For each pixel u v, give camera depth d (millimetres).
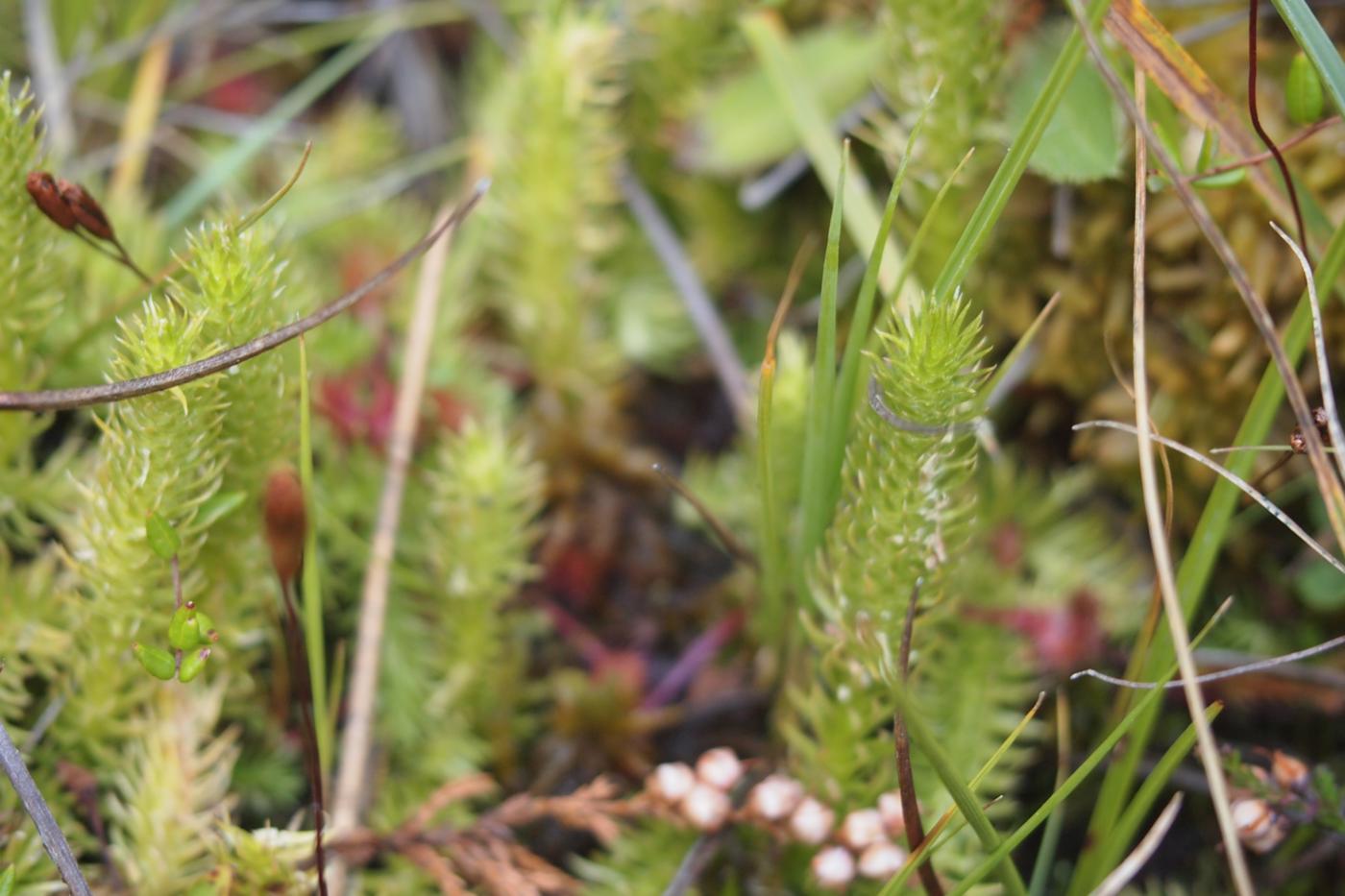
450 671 343
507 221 367
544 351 370
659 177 385
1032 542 351
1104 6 315
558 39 359
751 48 377
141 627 322
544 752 345
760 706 348
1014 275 353
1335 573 344
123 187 369
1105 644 343
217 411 318
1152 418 348
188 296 318
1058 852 342
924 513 316
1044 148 334
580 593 360
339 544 346
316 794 316
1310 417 309
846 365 319
